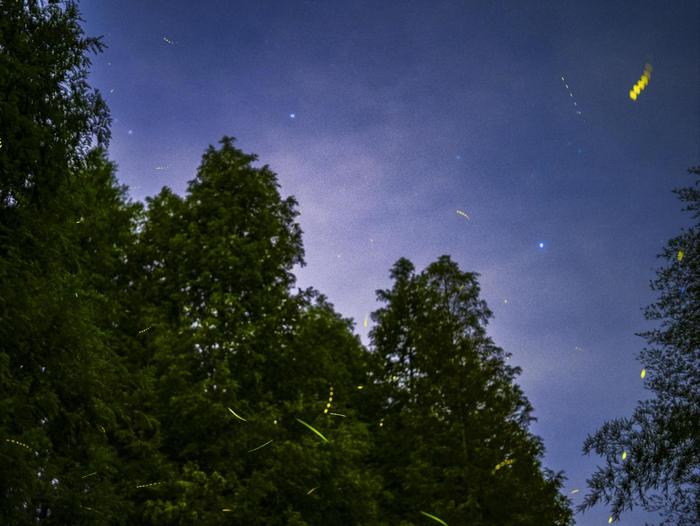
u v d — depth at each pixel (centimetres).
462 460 2047
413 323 2378
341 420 1764
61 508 945
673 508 970
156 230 1797
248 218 1836
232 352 1617
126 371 1307
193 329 1605
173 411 1486
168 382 1506
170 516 1353
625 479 981
